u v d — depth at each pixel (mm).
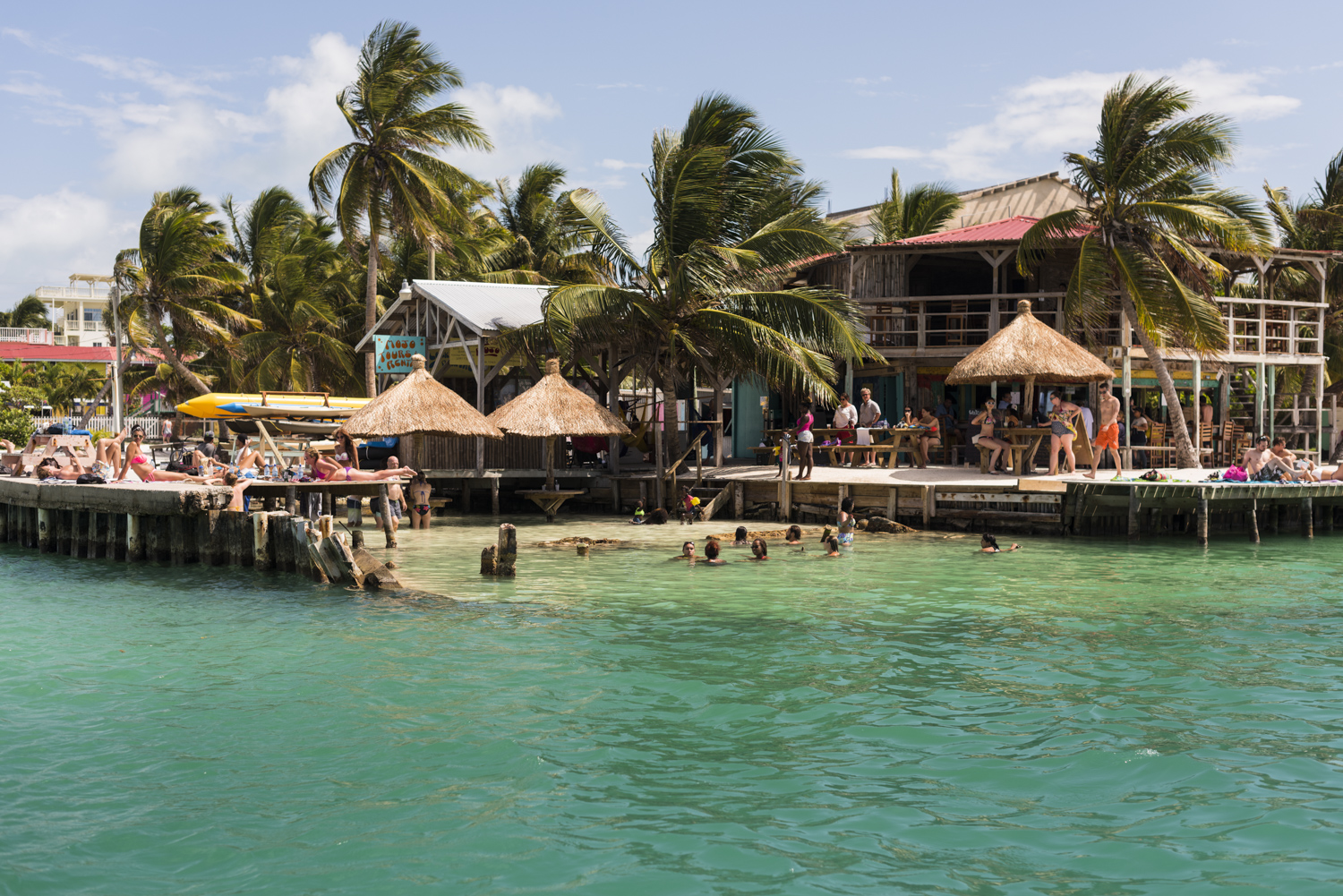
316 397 30531
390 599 14430
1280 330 33312
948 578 16062
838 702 9195
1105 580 15883
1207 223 25281
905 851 6168
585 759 7785
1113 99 26562
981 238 28875
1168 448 27438
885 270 30812
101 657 11125
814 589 15078
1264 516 23312
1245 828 6461
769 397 33125
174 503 18094
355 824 6641
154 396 54219
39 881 5895
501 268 46594
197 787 7316
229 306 48844
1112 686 9695
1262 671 10211
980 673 10156
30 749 8141
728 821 6637
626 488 28625
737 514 26000
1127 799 6938
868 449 26781
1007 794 7047
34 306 96625
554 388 25844
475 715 8883
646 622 12648
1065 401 24719
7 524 23391
